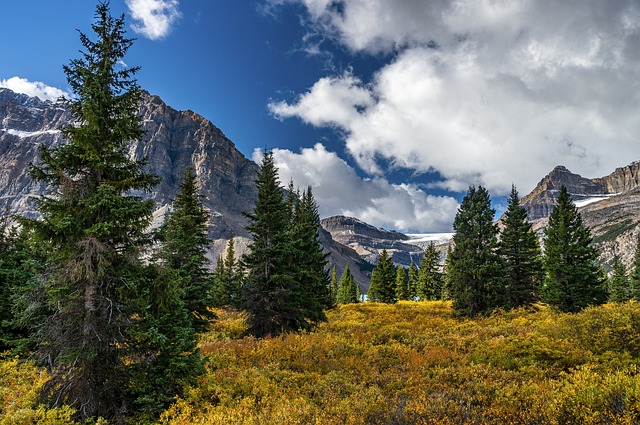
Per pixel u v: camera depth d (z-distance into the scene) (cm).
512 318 2511
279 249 2309
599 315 1454
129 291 1070
